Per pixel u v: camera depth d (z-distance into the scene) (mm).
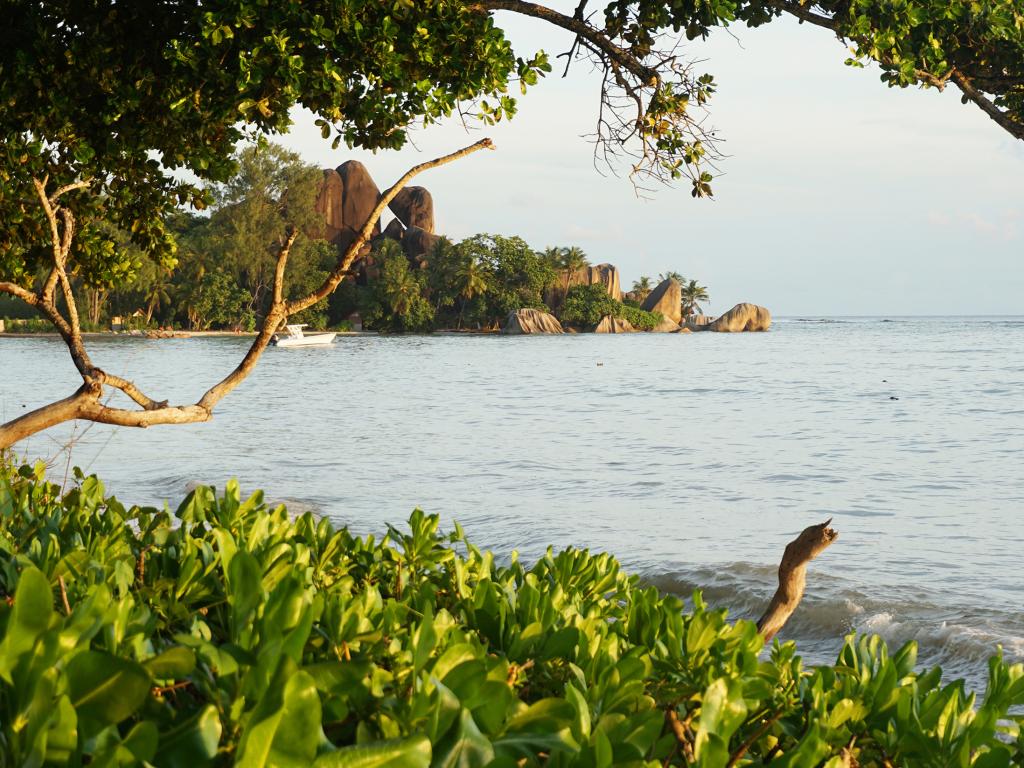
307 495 18281
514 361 78875
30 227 6531
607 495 19312
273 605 1527
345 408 38844
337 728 1502
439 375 61656
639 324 157250
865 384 55594
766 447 27953
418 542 2912
